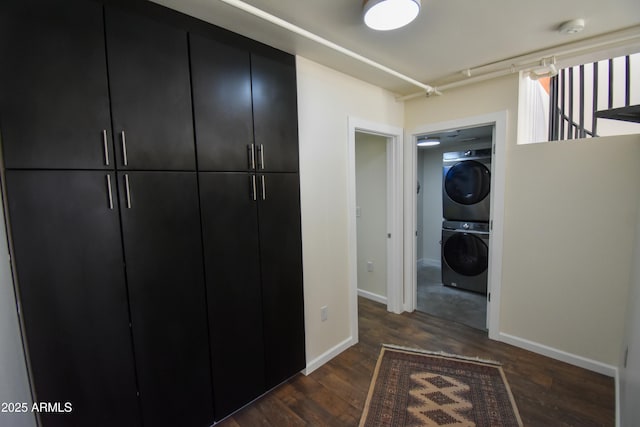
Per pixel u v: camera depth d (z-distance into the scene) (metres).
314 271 2.35
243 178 1.83
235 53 1.76
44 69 1.17
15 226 1.14
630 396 1.51
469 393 2.05
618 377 2.04
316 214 2.33
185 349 1.64
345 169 2.54
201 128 1.63
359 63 2.26
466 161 3.73
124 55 1.36
